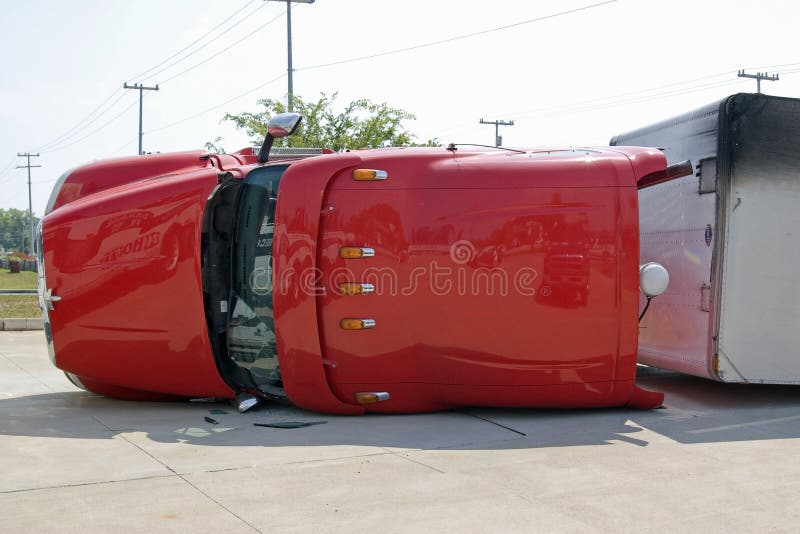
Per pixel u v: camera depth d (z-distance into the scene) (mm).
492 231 5828
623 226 5863
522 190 5863
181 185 6188
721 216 6285
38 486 4141
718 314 6324
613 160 5973
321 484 4230
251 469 4512
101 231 6250
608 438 5344
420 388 6035
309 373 5898
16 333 12125
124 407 6473
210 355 6164
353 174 5914
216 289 6285
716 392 7109
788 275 6426
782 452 5016
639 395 6145
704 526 3676
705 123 6516
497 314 5836
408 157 6012
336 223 5883
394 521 3678
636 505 3953
